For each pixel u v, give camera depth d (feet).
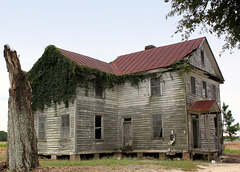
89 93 73.36
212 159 70.90
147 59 85.66
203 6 47.96
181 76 72.28
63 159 69.92
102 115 76.33
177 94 72.23
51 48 75.66
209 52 89.20
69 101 70.03
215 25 48.08
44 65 77.36
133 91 80.38
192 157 68.03
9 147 41.81
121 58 95.50
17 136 41.22
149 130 75.51
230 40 49.37
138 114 78.33
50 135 73.00
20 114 41.75
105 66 87.92
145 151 74.95
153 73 77.25
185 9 48.60
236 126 109.19
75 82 69.67
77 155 67.05
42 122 75.51
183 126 69.77
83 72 70.90
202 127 78.43
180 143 69.51
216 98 91.91
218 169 51.98
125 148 79.36
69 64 70.49
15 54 42.09
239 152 97.35
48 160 66.44
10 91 42.63
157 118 74.90
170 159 69.56
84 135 69.72
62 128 70.74
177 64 72.69
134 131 78.23
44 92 75.82
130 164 52.60
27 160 40.81
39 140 75.05
